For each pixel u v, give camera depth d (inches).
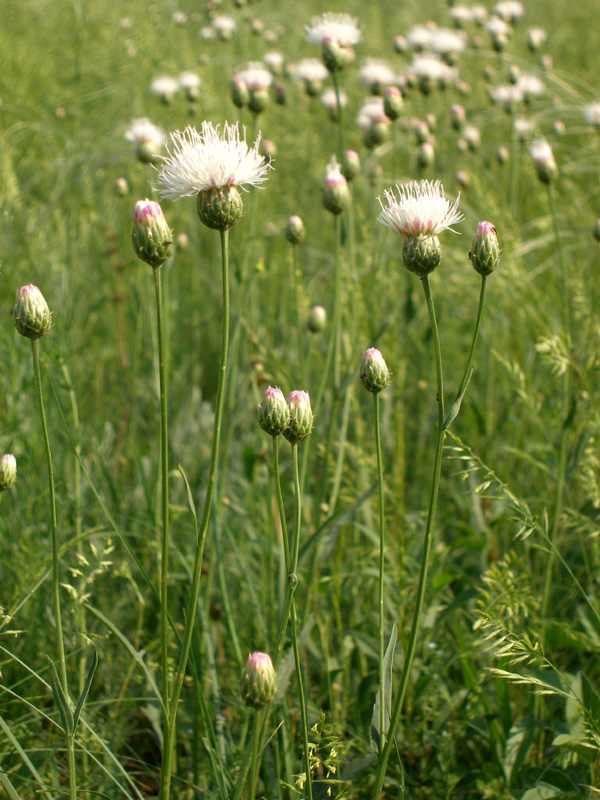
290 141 67.3
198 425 43.6
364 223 43.9
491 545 36.4
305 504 35.9
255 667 24.0
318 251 57.7
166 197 24.5
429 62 56.8
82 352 45.3
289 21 109.5
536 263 53.4
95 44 88.9
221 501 32.6
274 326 51.6
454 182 59.2
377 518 35.0
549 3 123.3
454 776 29.7
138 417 43.4
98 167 56.1
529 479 40.0
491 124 75.7
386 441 40.0
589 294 37.1
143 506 37.0
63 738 29.3
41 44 92.1
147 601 34.2
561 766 28.6
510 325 45.7
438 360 24.5
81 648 29.7
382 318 43.1
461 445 28.1
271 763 28.7
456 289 47.4
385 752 24.9
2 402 38.9
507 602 28.7
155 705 30.6
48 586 31.3
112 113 77.4
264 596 32.2
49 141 67.2
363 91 86.6
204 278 58.4
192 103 60.7
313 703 31.4
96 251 56.6
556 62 91.9
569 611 33.8
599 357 32.9
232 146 24.4
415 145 55.8
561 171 62.2
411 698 30.6
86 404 43.4
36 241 48.9
